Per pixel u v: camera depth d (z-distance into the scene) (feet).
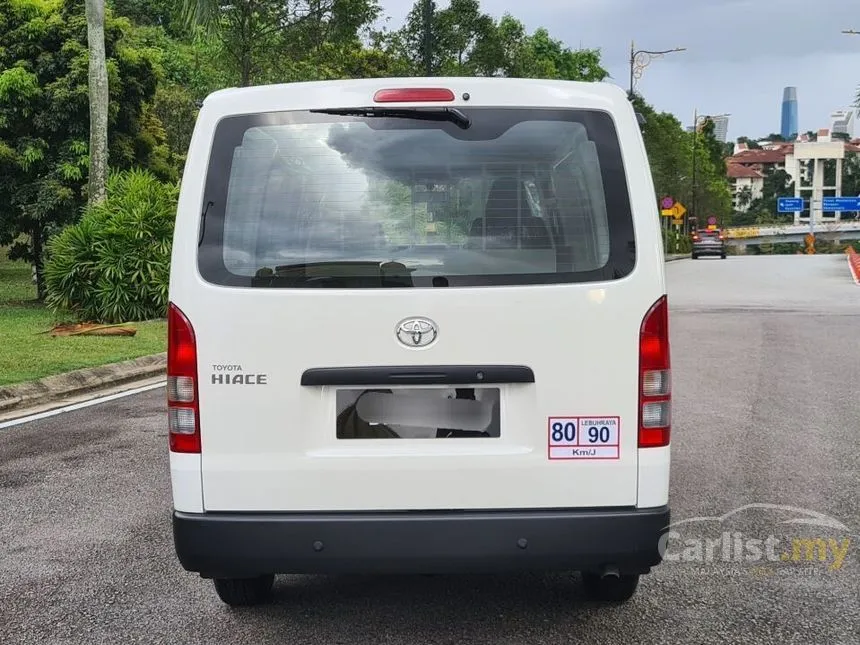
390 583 14.02
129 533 16.49
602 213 10.67
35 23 61.11
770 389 29.81
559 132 10.77
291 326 10.50
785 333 45.03
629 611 12.81
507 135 10.72
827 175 456.04
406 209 10.66
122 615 12.86
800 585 13.73
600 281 10.56
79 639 12.08
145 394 31.35
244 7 61.87
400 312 10.46
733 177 497.05
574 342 10.52
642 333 10.57
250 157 10.84
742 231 322.96
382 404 10.57
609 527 10.49
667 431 10.68
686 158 215.51
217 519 10.55
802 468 20.20
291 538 10.48
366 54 96.99
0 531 16.66
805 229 332.80
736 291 75.92
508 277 10.53
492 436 10.56
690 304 62.85
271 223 10.71
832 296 69.15
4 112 60.59
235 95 10.94
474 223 10.62
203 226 10.73
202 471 10.62
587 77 176.35
